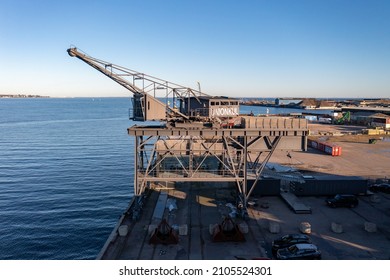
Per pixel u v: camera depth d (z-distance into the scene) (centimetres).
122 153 9438
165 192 3819
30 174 6975
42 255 3634
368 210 3353
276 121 3238
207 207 3372
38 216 4703
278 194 3800
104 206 5134
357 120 13812
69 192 5797
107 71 3275
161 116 3394
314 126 13112
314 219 3086
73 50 3130
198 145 4394
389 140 8938
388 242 2591
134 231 2773
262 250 2441
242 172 3719
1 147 10294
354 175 4938
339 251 2425
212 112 3697
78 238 4047
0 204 5166
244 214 3045
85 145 10775
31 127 15988
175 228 2784
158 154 4203
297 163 5812
